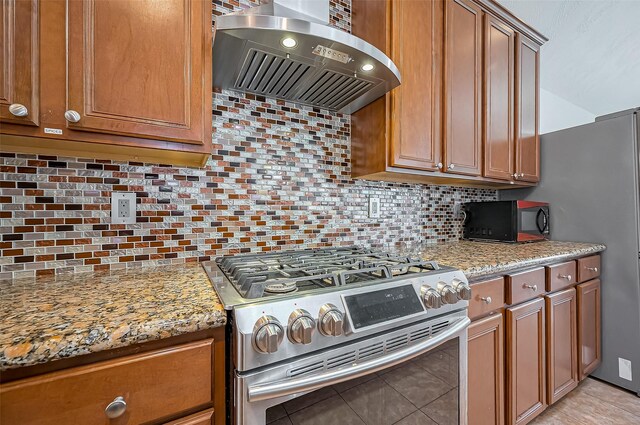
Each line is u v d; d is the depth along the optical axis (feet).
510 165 5.73
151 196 3.40
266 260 3.46
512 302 3.92
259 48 2.95
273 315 2.01
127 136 2.50
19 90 2.09
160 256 3.44
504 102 5.60
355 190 4.96
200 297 2.18
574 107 9.36
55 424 1.53
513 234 5.65
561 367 4.76
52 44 2.19
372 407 2.51
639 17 6.20
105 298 2.15
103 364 1.64
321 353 2.17
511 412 3.91
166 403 1.81
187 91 2.71
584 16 6.22
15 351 1.42
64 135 2.26
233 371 1.96
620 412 4.83
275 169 4.20
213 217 3.75
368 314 2.38
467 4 4.98
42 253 2.89
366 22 4.47
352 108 4.63
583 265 5.23
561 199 6.29
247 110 4.00
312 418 2.19
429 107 4.48
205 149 2.84
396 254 4.08
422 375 2.85
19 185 2.81
